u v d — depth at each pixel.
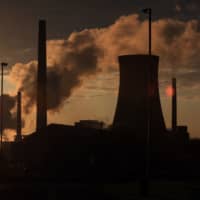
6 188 105.81
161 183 143.88
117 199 94.19
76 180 159.38
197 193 102.12
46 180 155.50
